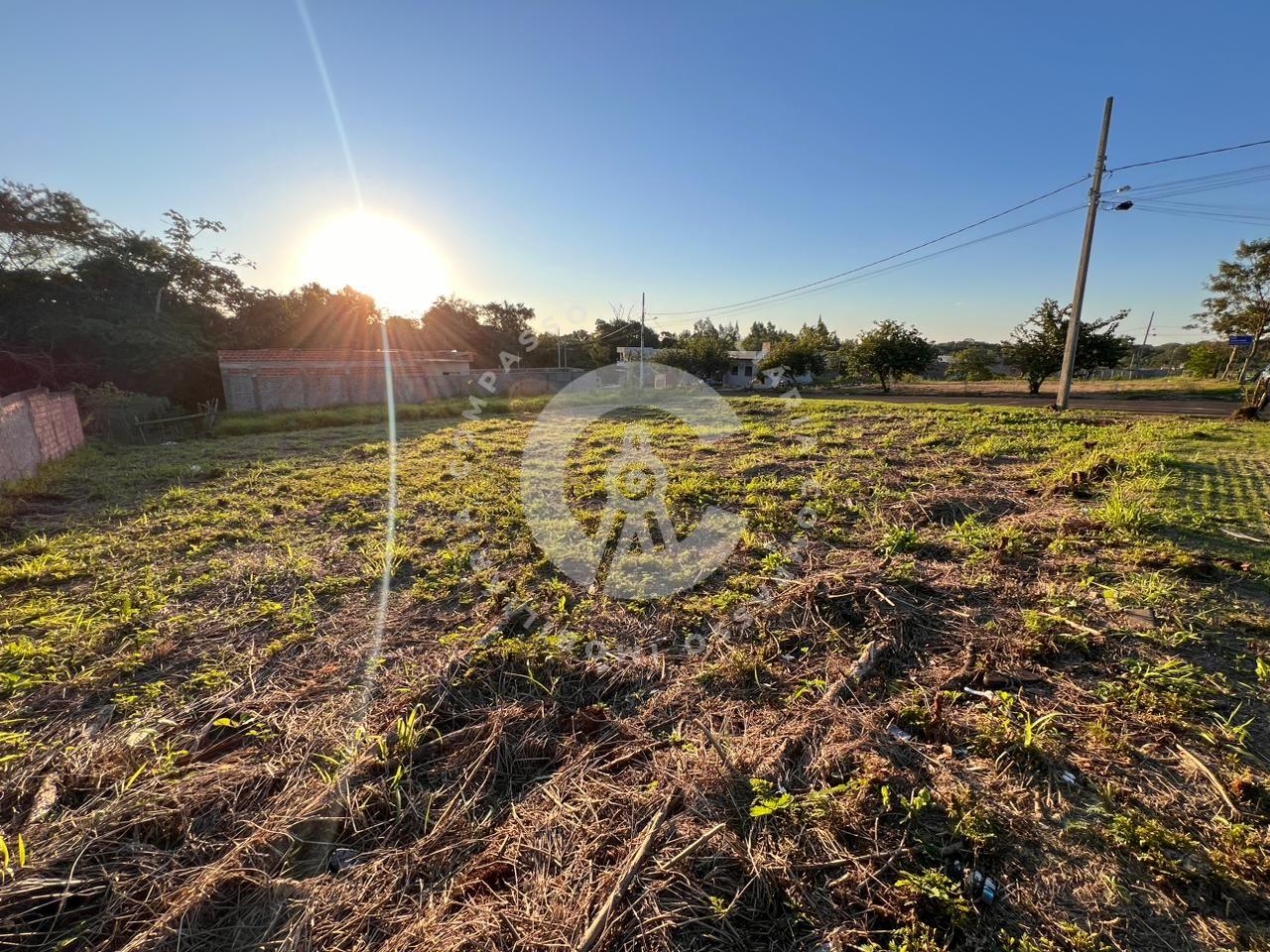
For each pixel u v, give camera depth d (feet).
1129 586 9.02
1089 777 5.49
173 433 37.17
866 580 9.98
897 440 24.72
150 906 4.63
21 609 10.09
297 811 5.55
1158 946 3.92
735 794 5.55
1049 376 58.03
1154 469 15.61
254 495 18.83
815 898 4.47
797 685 7.47
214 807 5.65
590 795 5.71
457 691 7.57
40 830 5.33
